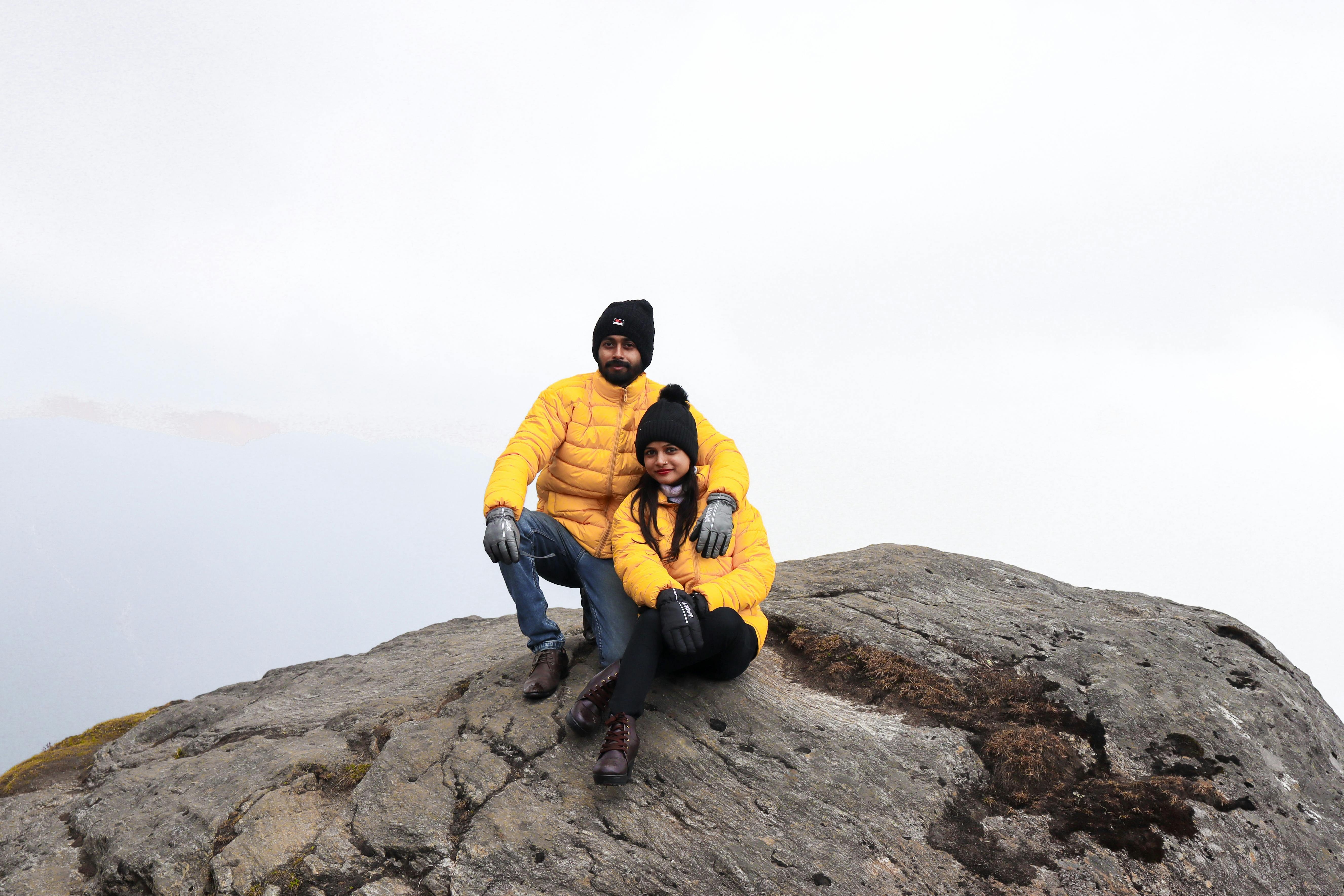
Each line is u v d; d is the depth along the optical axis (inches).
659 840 90.1
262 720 143.8
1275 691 132.5
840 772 104.1
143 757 136.3
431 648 189.6
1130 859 91.6
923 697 124.9
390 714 130.2
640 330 117.1
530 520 117.0
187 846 95.5
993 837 95.2
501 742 107.5
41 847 106.9
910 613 152.8
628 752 94.2
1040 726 117.0
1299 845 99.3
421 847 89.7
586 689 105.0
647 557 106.0
